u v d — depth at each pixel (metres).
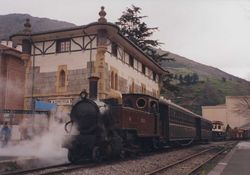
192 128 33.34
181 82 139.25
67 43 29.62
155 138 22.28
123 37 30.14
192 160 18.91
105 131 16.38
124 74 32.59
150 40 47.94
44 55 30.16
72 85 28.73
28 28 30.55
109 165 14.97
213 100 125.44
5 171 13.20
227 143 44.69
